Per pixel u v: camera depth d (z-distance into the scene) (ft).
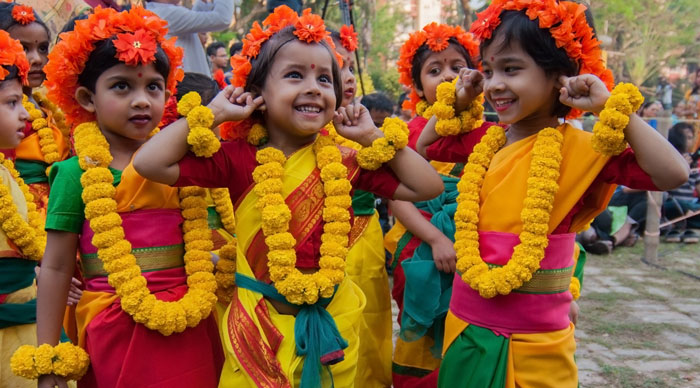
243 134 6.55
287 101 5.90
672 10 51.39
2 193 6.90
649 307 15.31
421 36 9.62
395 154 6.36
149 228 6.40
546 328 6.43
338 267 6.05
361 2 54.49
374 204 9.26
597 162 6.16
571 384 6.55
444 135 7.32
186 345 6.40
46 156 9.11
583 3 6.56
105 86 6.32
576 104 6.01
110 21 6.31
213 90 9.43
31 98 9.74
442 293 8.72
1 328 6.97
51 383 6.18
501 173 6.64
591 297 16.12
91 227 6.14
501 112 6.41
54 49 6.56
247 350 5.90
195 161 6.03
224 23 15.46
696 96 31.32
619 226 21.89
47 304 6.31
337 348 5.86
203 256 6.57
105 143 6.52
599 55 6.36
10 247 7.04
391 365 9.36
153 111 6.51
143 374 6.17
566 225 6.50
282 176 6.14
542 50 6.11
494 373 6.47
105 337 6.22
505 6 6.27
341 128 6.33
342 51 9.30
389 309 9.45
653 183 5.88
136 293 6.06
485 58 6.50
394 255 9.55
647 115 28.30
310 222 6.16
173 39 6.89
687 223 24.16
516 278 6.22
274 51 5.98
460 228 6.81
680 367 11.73
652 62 51.37
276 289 6.02
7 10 9.16
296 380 5.86
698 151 24.32
